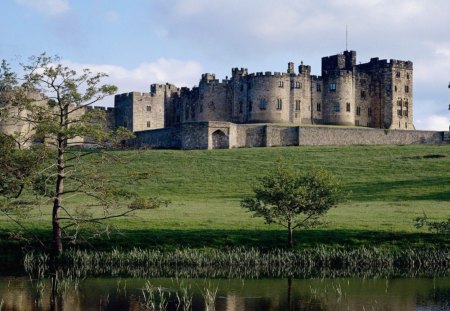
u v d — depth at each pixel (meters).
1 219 58.38
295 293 39.56
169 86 167.25
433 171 96.38
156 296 38.53
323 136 126.56
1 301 36.78
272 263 49.03
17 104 46.31
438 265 49.38
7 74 45.84
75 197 80.94
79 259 47.69
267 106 143.00
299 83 146.88
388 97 156.38
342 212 66.81
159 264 48.56
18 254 49.19
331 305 36.56
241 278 44.28
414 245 51.50
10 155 45.44
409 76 159.62
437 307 36.06
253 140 124.88
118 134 47.38
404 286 41.66
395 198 80.50
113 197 47.31
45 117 46.56
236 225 57.53
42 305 36.22
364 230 55.19
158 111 154.50
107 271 46.31
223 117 152.00
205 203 77.25
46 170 47.78
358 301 37.47
